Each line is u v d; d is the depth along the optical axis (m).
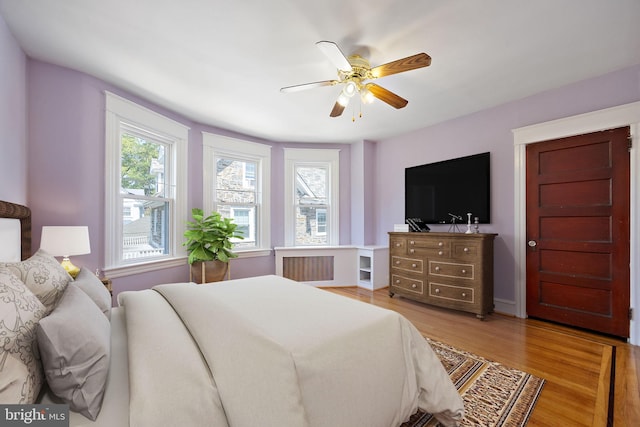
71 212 2.33
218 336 1.03
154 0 1.59
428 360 1.40
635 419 1.42
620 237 2.37
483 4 1.62
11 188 1.91
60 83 2.30
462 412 1.33
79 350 0.83
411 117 3.43
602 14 1.69
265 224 4.27
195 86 2.62
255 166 4.30
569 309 2.64
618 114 2.35
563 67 2.32
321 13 1.68
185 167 3.43
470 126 3.33
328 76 2.43
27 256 2.05
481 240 2.84
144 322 1.16
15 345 0.75
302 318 1.33
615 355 2.10
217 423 0.80
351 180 4.58
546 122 2.72
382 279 4.15
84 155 2.40
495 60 2.20
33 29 1.85
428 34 1.88
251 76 2.44
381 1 1.59
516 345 2.27
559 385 1.71
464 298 2.95
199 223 3.40
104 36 1.92
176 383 0.83
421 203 3.82
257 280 2.18
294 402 0.86
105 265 2.55
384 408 1.18
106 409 0.80
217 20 1.75
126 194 2.82
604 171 2.45
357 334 1.20
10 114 1.89
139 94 2.79
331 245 4.52
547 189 2.77
